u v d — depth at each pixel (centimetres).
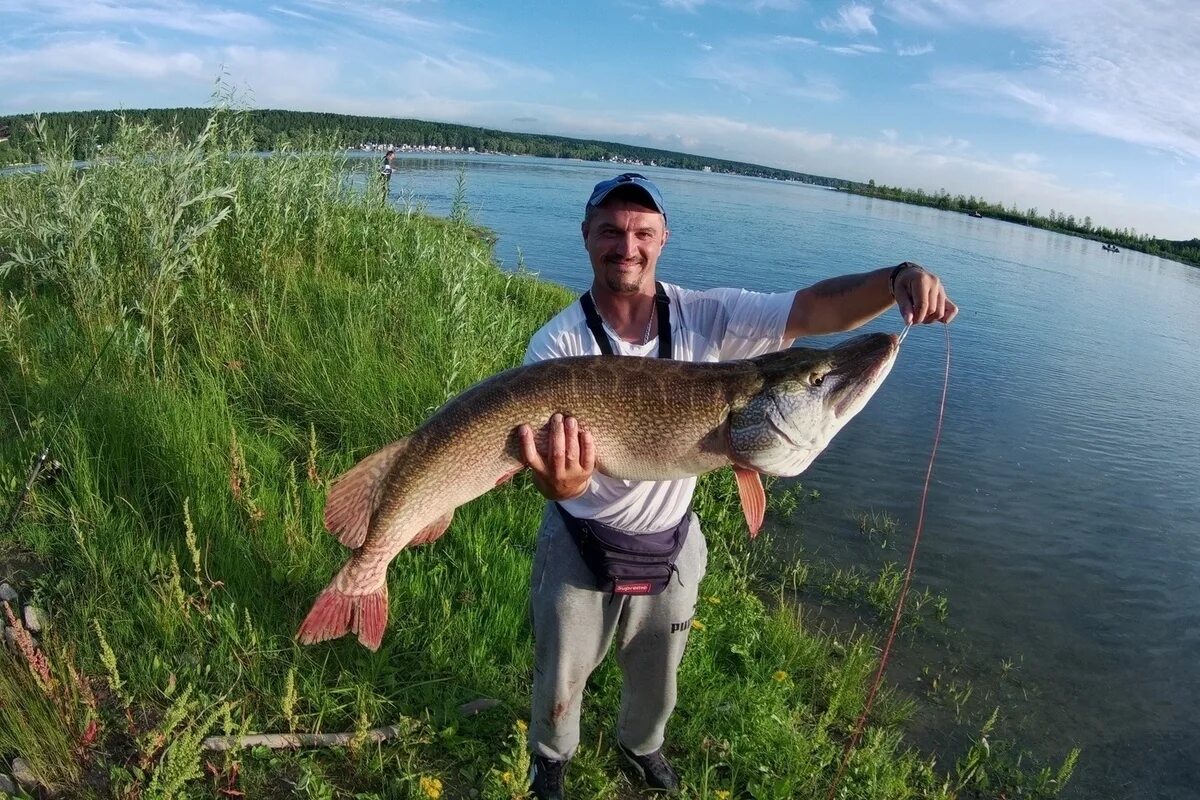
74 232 400
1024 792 229
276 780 181
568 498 157
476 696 213
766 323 170
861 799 204
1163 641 319
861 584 336
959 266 1730
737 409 153
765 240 1830
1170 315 1408
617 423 154
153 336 359
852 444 516
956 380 725
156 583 223
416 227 641
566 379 154
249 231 512
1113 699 278
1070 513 440
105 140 515
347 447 322
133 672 198
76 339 369
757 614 284
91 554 230
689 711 225
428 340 412
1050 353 901
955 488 459
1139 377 825
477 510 292
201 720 188
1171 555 398
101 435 288
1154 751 253
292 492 269
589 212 166
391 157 1238
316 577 238
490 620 235
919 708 262
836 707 232
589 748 205
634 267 162
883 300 159
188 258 399
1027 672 289
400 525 165
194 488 268
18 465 274
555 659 172
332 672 212
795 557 355
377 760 185
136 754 180
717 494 394
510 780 174
